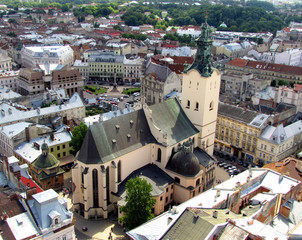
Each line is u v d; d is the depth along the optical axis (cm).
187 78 13938
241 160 16925
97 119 17438
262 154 16075
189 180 12244
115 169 11500
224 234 7594
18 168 10544
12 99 19650
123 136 12150
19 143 14912
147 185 10581
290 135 16338
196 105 14025
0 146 15850
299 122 17400
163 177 12594
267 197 9812
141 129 12750
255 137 16200
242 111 17075
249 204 10088
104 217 11756
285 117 18088
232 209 9862
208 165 13412
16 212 8744
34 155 14275
